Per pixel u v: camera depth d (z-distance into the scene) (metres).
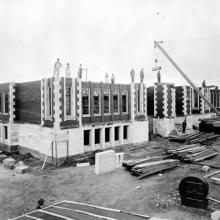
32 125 22.77
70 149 20.94
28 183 16.02
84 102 22.89
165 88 31.00
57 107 20.16
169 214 10.70
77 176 16.89
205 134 28.83
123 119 26.19
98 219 7.40
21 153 24.50
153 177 15.61
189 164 18.11
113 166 17.61
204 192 10.88
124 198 12.82
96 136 24.11
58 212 8.23
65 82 20.75
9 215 11.78
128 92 26.64
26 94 24.11
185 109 33.56
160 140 29.45
